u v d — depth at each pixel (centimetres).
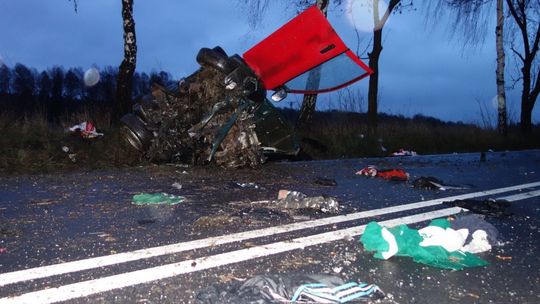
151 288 314
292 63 863
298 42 836
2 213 498
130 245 401
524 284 344
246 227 469
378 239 394
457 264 377
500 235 468
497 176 962
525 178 942
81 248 390
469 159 1366
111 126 1120
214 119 838
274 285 307
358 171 920
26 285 313
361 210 571
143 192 632
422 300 310
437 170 1038
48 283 317
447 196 689
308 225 485
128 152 880
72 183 682
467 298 316
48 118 1083
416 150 1639
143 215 506
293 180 786
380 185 777
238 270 351
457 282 343
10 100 1452
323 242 428
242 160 859
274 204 580
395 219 530
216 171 833
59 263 354
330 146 1412
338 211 559
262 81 851
